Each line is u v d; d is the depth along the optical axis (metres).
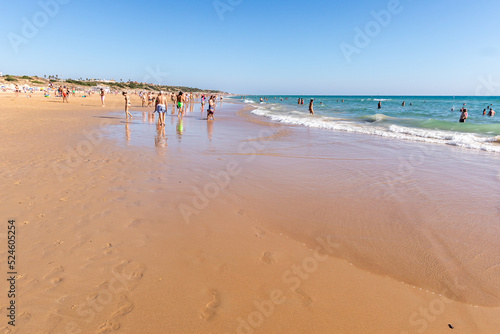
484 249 3.42
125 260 3.05
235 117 23.55
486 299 2.62
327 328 2.30
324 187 5.70
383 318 2.42
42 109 22.30
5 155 7.23
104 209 4.25
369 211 4.55
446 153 9.06
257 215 4.34
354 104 53.59
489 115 24.44
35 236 3.42
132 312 2.36
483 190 5.52
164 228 3.78
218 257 3.20
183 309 2.42
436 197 5.16
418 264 3.15
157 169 6.54
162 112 14.35
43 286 2.59
